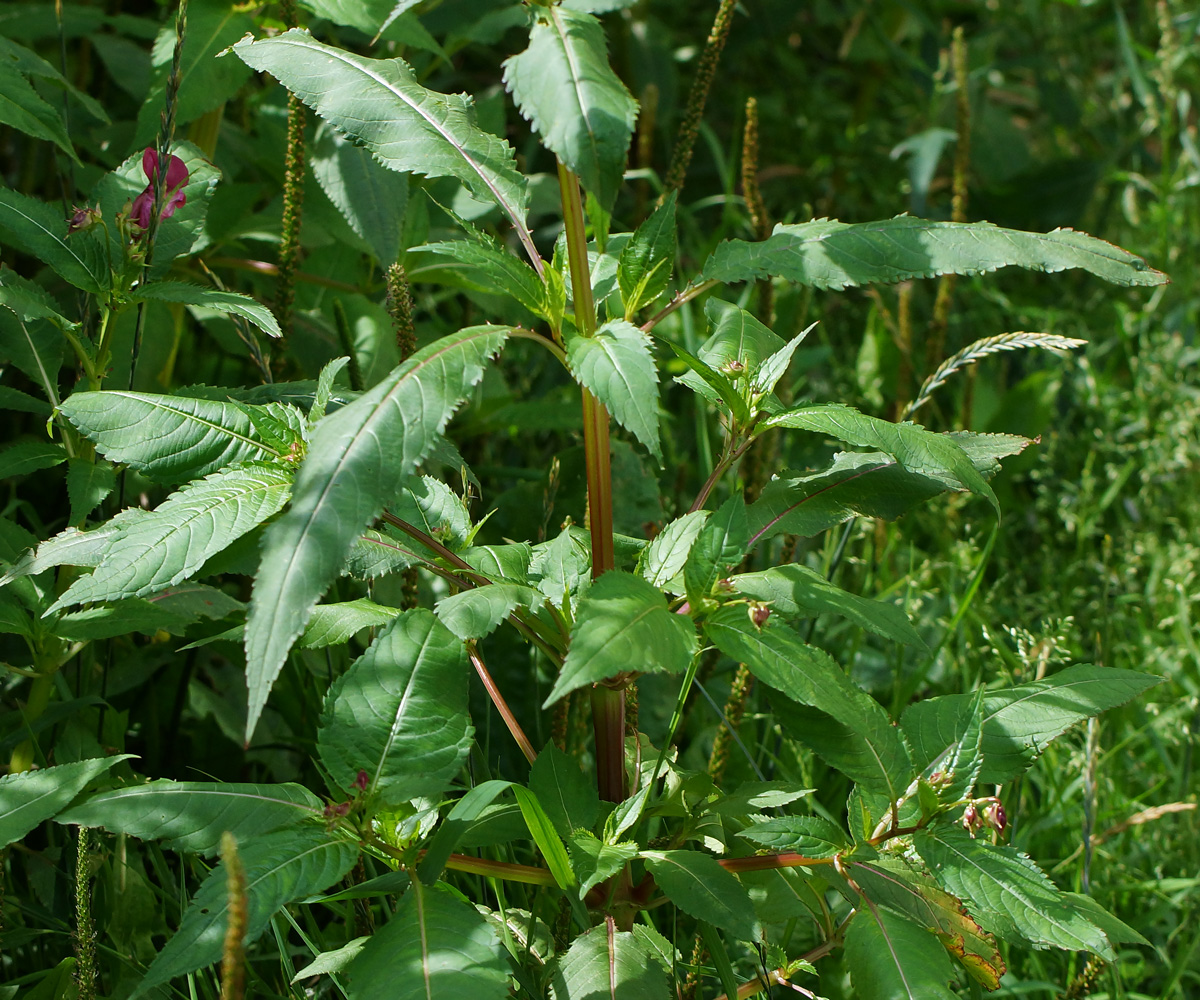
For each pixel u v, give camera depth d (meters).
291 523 1.19
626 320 1.53
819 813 2.24
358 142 1.52
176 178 1.88
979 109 4.81
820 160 4.87
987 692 1.65
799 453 3.50
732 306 1.77
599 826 1.57
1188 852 2.42
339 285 2.82
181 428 1.46
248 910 1.24
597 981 1.39
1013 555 3.43
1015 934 1.44
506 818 1.50
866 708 1.48
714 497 2.94
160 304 2.45
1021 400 3.69
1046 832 2.38
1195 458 3.33
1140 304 4.31
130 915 1.88
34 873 1.93
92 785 1.72
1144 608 3.11
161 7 3.78
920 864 1.51
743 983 1.83
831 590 1.46
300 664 2.33
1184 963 2.09
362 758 1.36
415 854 1.40
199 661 2.53
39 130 1.95
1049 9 5.48
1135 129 5.04
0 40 2.15
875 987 1.36
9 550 1.85
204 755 2.37
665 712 2.48
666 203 1.51
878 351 3.66
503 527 2.69
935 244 1.50
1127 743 2.57
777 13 4.93
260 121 2.84
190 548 1.34
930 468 1.43
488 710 2.05
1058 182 4.67
